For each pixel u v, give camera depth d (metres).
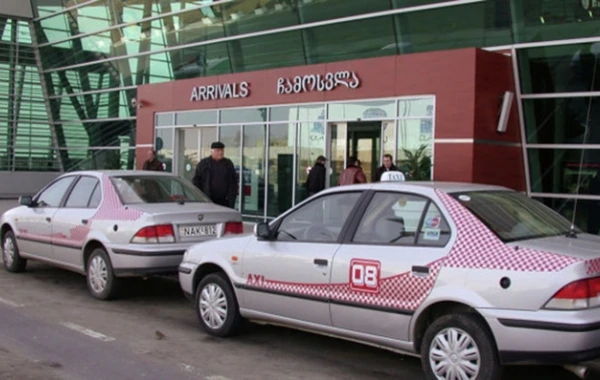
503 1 14.07
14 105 29.14
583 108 13.35
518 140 14.08
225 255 7.04
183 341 7.00
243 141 17.72
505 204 5.82
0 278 10.46
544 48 13.71
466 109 13.02
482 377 5.03
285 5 18.39
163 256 8.32
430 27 15.37
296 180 16.47
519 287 4.90
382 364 6.32
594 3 12.99
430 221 5.59
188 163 19.42
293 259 6.33
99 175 9.47
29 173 28.64
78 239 9.17
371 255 5.75
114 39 25.27
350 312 5.84
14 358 6.22
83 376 5.75
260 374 5.94
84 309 8.41
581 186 13.41
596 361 6.25
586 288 4.79
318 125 15.89
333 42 17.34
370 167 14.95
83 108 27.27
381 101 14.56
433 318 5.46
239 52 19.92
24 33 29.89
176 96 19.48
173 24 22.27
